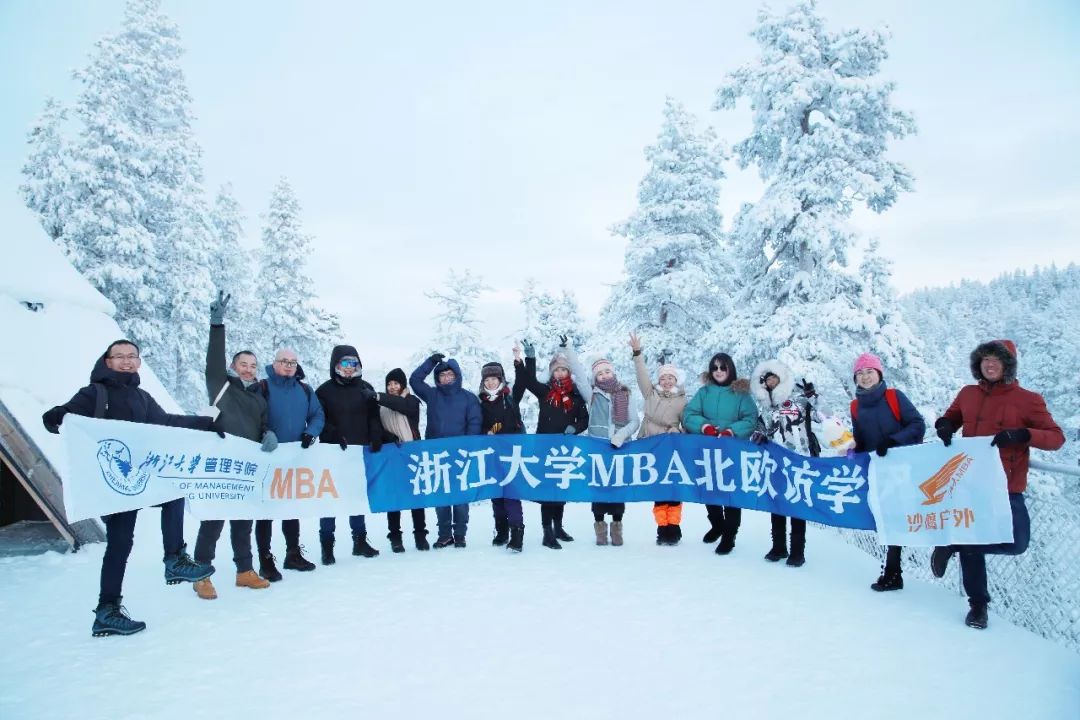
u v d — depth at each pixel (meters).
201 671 3.95
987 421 4.98
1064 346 36.38
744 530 8.15
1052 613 4.61
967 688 3.72
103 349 11.10
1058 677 3.89
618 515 7.19
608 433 7.30
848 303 16.45
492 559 6.61
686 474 6.95
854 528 5.87
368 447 6.74
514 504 6.98
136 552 7.32
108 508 4.75
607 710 3.43
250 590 5.63
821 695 3.61
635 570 6.12
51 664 4.06
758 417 6.84
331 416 6.66
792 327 16.58
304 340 27.94
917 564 6.23
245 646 4.35
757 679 3.81
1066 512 4.59
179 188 23.59
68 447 4.68
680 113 20.80
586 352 22.05
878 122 16.98
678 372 7.36
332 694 3.63
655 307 21.38
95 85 21.17
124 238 20.56
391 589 5.60
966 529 4.89
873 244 18.20
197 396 23.70
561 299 29.36
